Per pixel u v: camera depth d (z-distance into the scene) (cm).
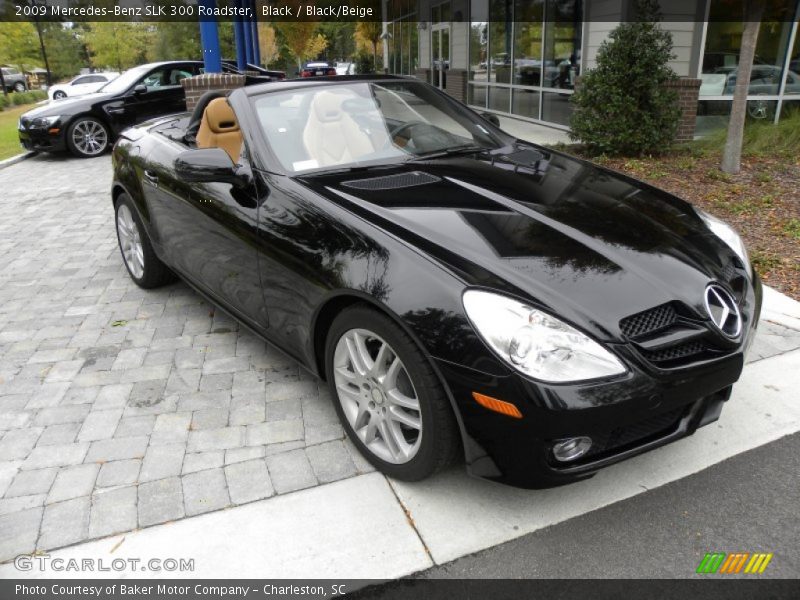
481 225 241
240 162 308
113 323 396
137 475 252
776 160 762
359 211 250
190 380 325
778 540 215
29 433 282
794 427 276
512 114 1392
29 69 4575
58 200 751
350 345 247
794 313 385
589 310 205
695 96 920
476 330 201
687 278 229
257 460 260
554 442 198
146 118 1134
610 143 815
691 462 256
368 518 228
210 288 347
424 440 223
